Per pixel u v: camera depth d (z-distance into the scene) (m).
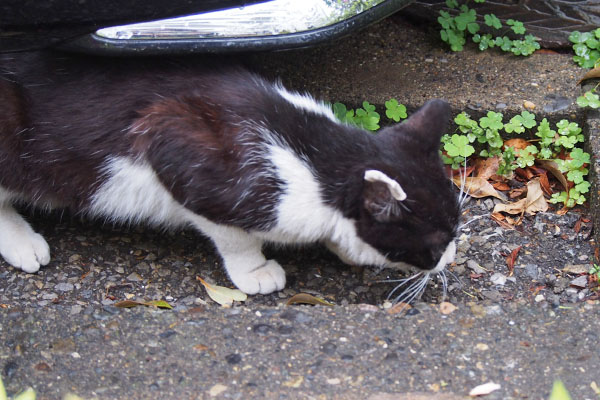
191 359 1.16
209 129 1.26
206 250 1.38
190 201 1.27
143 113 1.27
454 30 1.57
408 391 1.13
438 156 1.29
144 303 1.30
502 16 1.59
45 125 1.29
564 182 1.43
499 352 1.17
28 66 1.29
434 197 1.26
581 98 1.45
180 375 1.15
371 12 1.34
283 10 1.31
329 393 1.13
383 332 1.19
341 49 1.57
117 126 1.28
